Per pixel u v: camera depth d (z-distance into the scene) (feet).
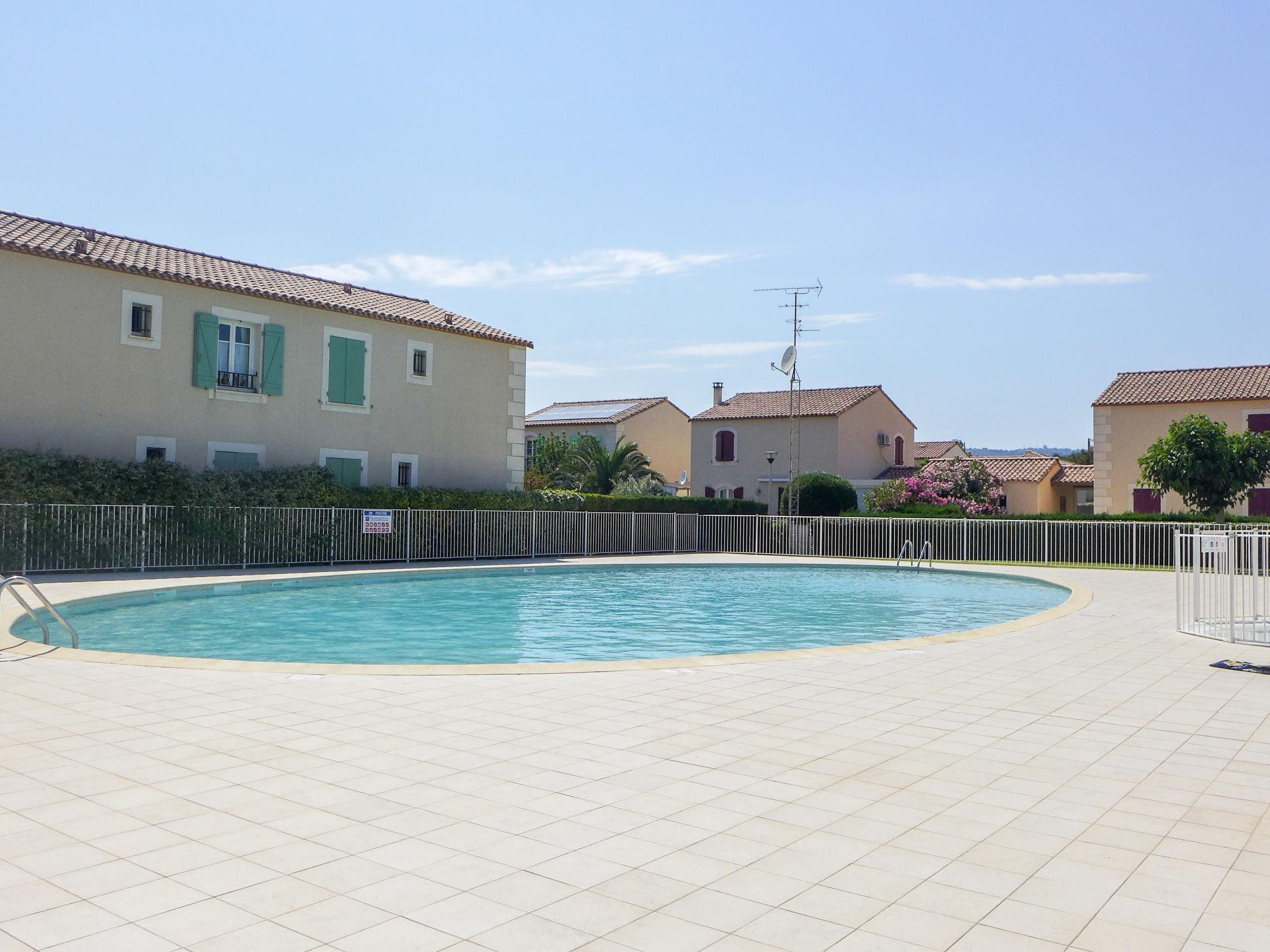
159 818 15.87
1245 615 42.70
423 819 15.97
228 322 76.38
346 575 66.69
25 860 14.01
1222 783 18.33
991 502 116.98
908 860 14.33
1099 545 89.30
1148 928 12.14
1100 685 28.12
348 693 26.32
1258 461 87.45
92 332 68.18
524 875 13.64
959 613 58.18
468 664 33.24
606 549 97.60
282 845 14.69
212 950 11.33
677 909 12.59
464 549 85.20
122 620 48.44
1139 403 106.83
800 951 11.44
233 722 22.76
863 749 20.71
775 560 93.91
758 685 27.81
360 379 84.33
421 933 11.83
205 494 69.31
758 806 16.76
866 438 142.82
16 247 64.08
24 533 60.23
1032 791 17.71
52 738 21.12
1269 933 11.99
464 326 93.97
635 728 22.49
